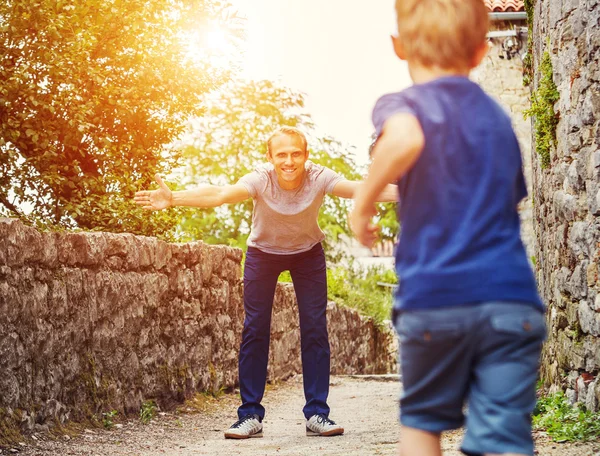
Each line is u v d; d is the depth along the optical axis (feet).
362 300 65.46
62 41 25.14
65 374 18.42
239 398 28.14
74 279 18.94
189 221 66.85
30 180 25.39
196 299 26.48
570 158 19.70
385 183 6.15
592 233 18.07
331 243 74.59
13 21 24.40
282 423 22.63
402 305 6.22
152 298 22.98
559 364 20.56
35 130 25.17
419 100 6.35
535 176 26.48
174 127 29.14
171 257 24.63
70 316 18.70
